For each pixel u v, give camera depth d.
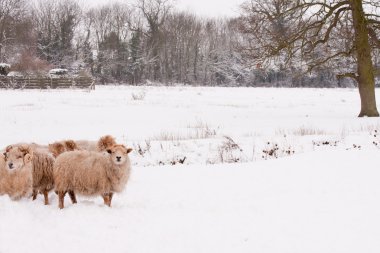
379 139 16.28
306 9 24.81
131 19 93.94
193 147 15.93
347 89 63.62
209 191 9.36
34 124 22.77
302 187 9.19
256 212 7.60
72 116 26.39
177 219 7.26
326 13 24.92
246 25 26.75
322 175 10.07
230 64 92.19
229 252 5.90
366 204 7.75
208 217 7.36
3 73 59.88
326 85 86.31
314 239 6.26
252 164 11.95
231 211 7.72
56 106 31.88
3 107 30.36
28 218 7.11
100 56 89.94
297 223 6.93
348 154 12.28
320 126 21.66
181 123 23.98
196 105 35.09
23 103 33.53
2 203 7.67
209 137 18.45
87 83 54.69
